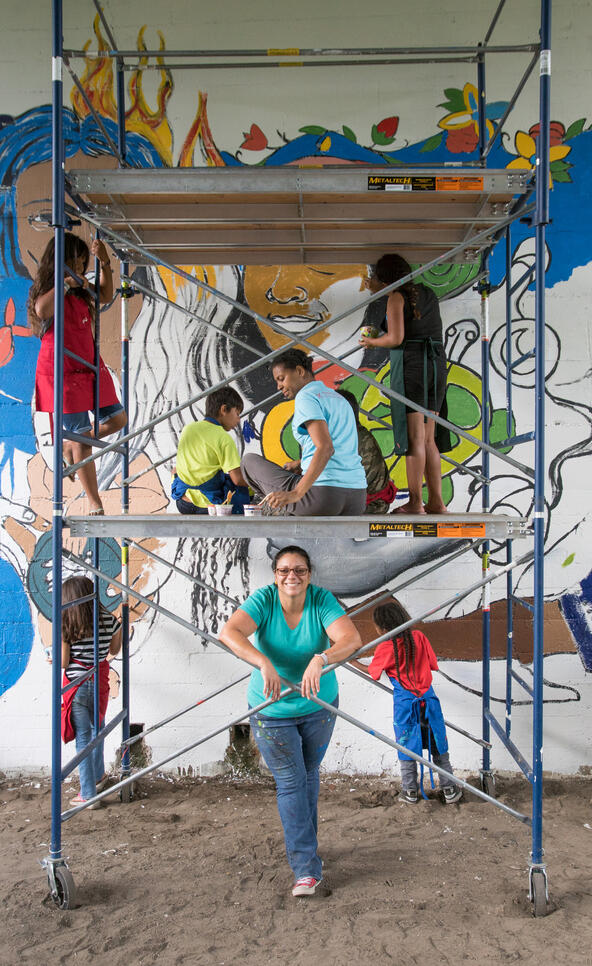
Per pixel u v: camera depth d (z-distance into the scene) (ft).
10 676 17.30
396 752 17.04
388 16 17.38
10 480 17.49
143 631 17.33
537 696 11.74
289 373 13.58
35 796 16.48
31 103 17.65
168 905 11.66
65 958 10.28
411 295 14.25
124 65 15.43
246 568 17.38
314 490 13.00
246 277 17.49
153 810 15.66
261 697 11.71
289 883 12.28
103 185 12.53
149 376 17.48
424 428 14.46
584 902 11.69
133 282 16.19
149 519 12.21
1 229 17.58
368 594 17.33
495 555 17.26
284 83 17.40
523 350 17.37
